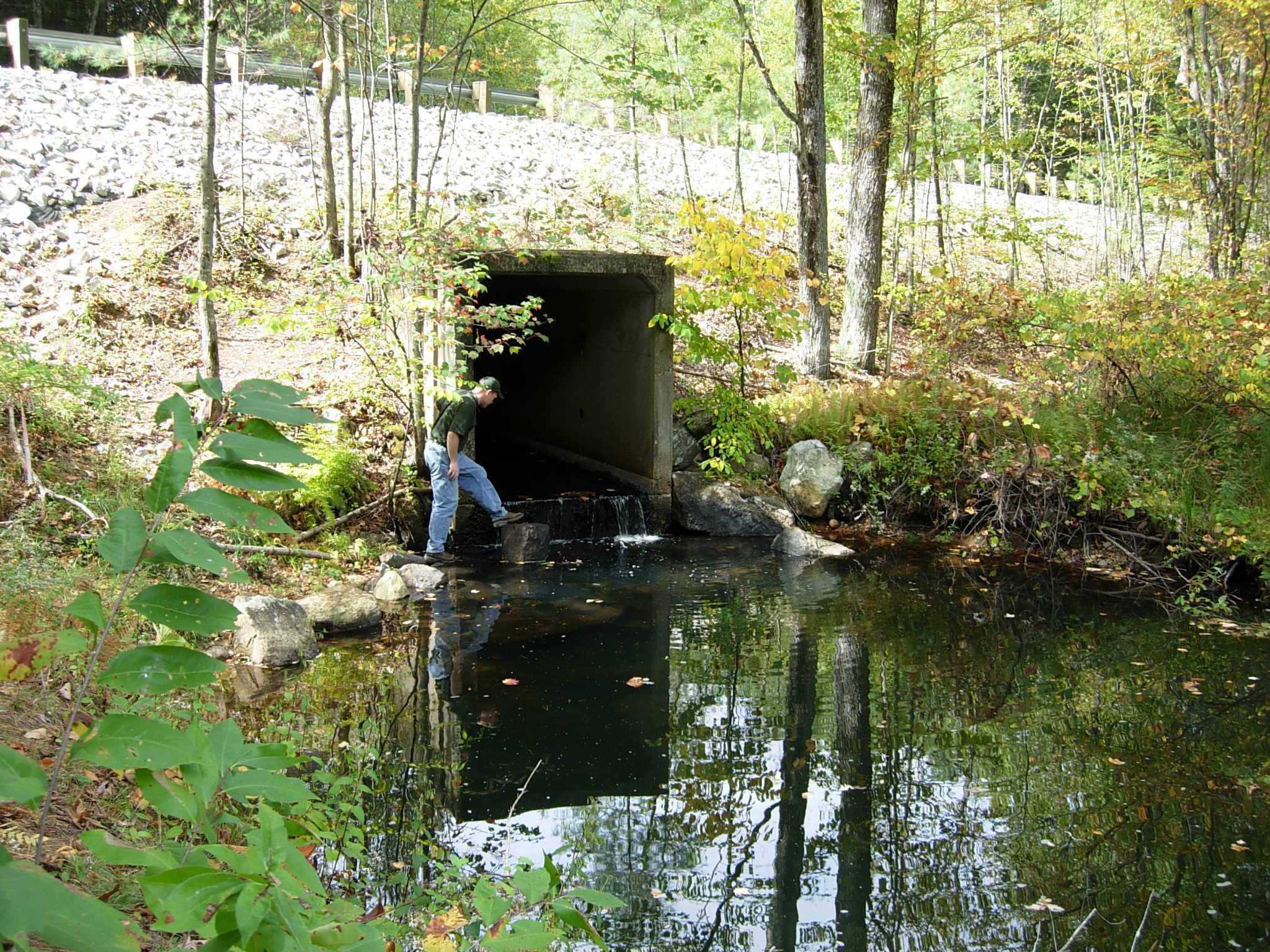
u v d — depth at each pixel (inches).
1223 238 541.6
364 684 268.1
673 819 209.2
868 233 549.0
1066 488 418.6
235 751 84.5
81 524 300.0
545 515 425.4
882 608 350.0
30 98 542.6
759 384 504.1
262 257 471.8
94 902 56.2
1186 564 390.0
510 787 217.8
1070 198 1077.8
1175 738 253.3
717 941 169.8
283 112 619.5
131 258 446.3
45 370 340.2
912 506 450.6
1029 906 182.9
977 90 806.5
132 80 615.2
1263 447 406.0
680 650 303.7
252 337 436.5
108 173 493.7
